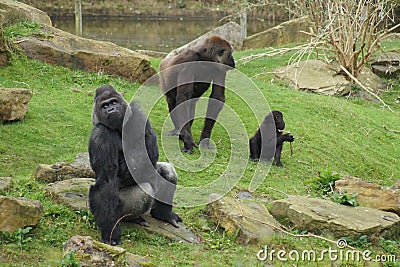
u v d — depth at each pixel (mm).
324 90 19734
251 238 7660
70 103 13938
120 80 16281
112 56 16453
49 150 11266
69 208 7945
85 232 7422
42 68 15727
